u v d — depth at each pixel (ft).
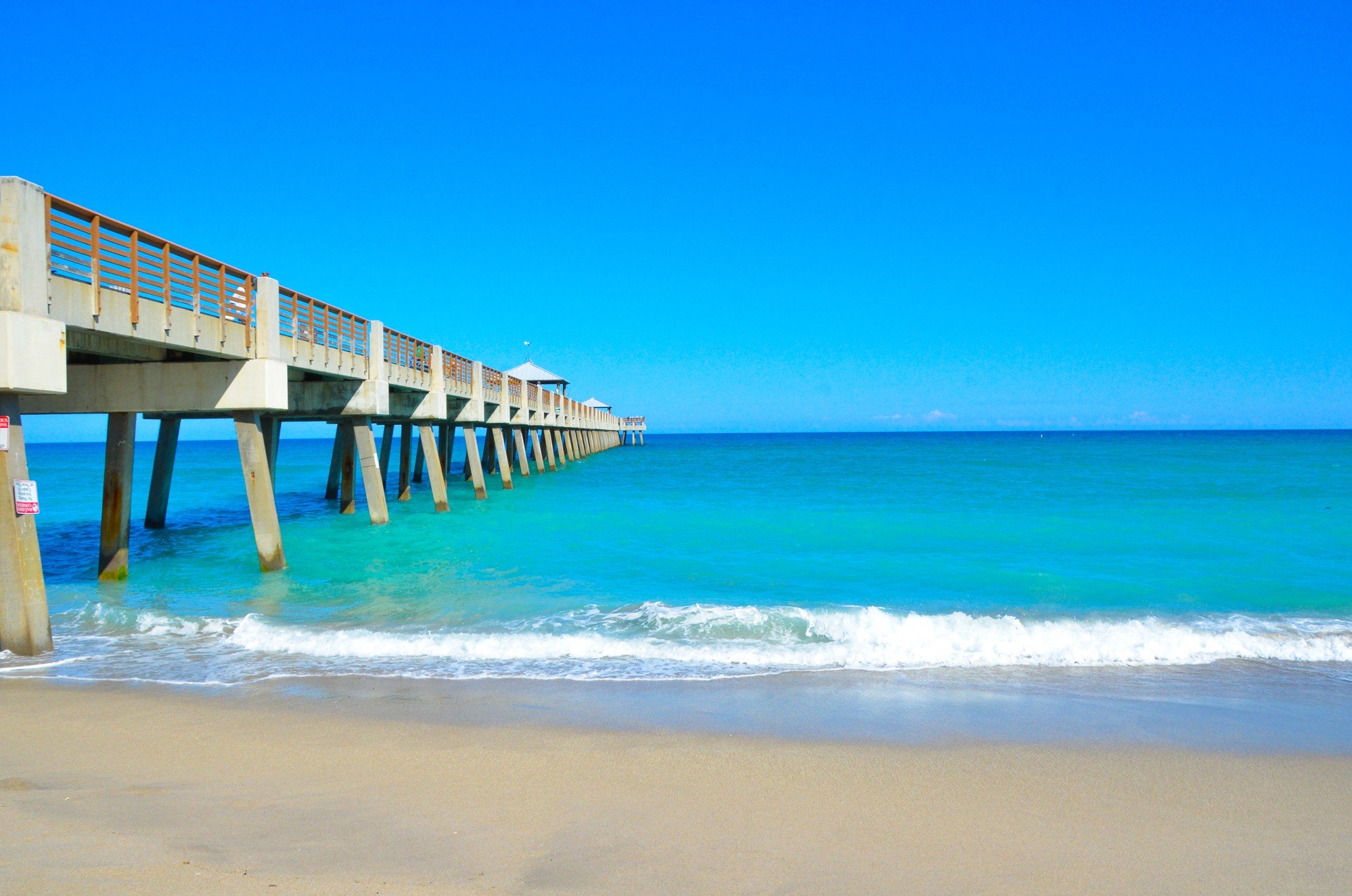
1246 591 36.50
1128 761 16.14
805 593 36.35
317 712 19.01
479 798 13.93
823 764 15.83
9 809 13.03
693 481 113.09
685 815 13.29
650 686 21.38
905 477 120.06
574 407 153.69
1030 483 102.89
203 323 33.58
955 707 19.74
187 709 19.22
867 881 11.00
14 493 24.06
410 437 83.61
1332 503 73.05
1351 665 23.82
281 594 35.58
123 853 11.19
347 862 11.14
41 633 24.75
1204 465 144.36
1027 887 10.93
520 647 25.21
